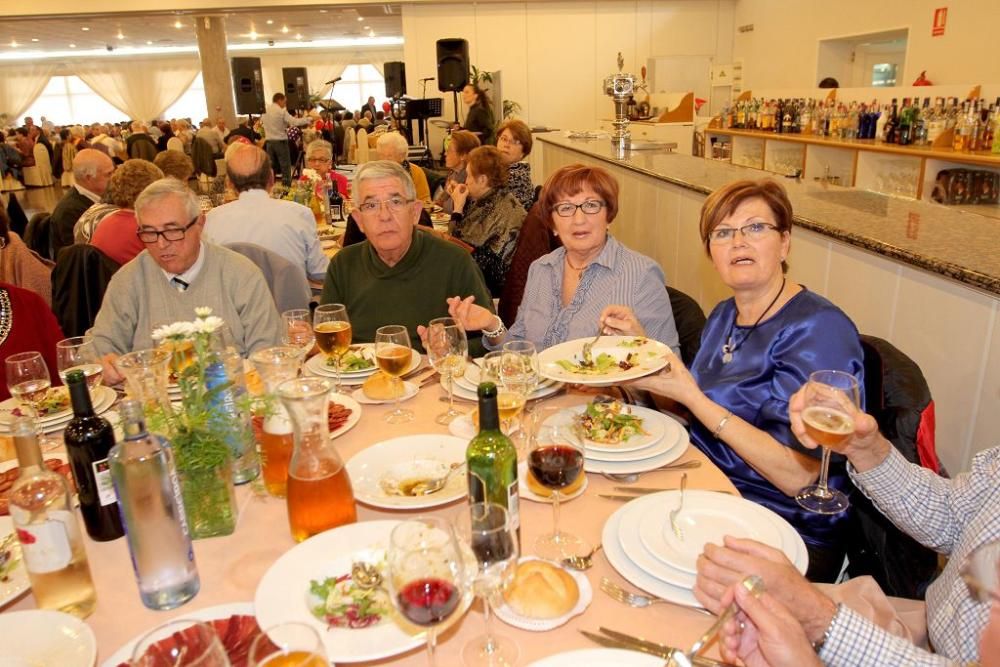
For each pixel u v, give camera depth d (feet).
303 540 3.88
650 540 3.69
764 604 3.08
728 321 5.91
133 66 73.56
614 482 4.49
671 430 5.01
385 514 4.25
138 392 4.13
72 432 3.85
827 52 26.25
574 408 4.95
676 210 12.19
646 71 33.55
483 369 5.60
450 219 15.16
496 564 3.03
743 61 33.04
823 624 3.44
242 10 33.19
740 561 3.33
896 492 4.42
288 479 3.84
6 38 53.26
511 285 10.61
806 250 8.16
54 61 72.90
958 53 19.38
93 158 14.76
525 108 34.65
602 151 16.98
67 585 3.38
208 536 4.00
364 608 3.23
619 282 7.06
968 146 14.53
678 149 25.41
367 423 5.47
